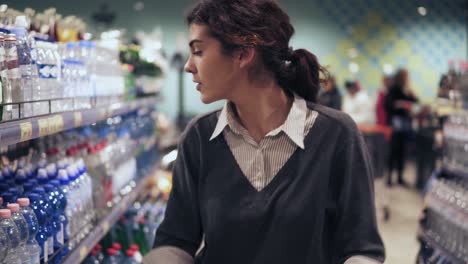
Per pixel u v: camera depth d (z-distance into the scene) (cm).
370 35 1312
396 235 606
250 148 174
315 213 167
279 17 168
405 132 933
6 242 176
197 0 171
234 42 161
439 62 1320
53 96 231
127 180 403
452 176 455
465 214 375
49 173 246
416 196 831
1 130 160
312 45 1316
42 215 210
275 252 167
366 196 168
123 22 1259
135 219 396
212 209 172
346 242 167
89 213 280
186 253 180
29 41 209
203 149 178
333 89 879
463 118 429
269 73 171
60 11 931
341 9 1308
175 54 1230
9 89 184
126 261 336
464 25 1315
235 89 168
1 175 225
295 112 173
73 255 235
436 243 402
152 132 604
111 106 323
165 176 576
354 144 171
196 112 1275
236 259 170
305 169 169
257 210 167
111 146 376
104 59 334
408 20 1310
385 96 957
